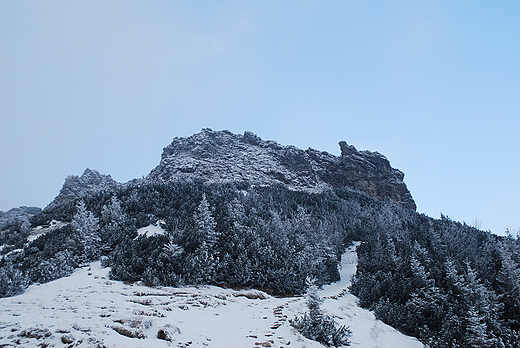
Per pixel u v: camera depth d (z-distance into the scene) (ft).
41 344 19.77
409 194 203.72
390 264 62.18
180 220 73.97
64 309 30.30
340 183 196.34
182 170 172.04
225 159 192.65
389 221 90.68
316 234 75.20
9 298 36.94
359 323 38.06
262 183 160.97
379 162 214.69
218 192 107.65
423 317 40.19
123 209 84.48
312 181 185.88
